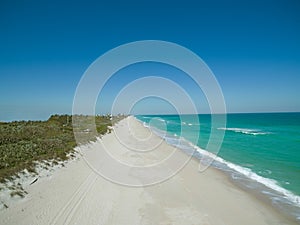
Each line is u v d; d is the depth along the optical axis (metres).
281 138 32.75
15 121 29.81
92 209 9.45
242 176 14.86
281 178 14.40
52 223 8.02
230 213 9.55
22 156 12.78
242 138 33.12
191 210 9.77
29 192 9.21
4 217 7.44
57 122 31.55
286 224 8.73
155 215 9.27
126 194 11.43
